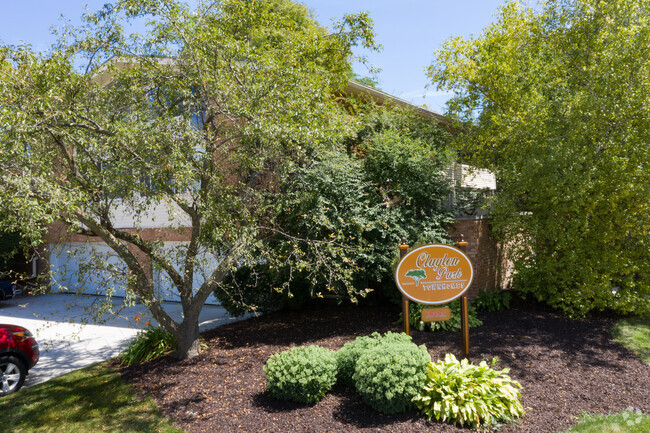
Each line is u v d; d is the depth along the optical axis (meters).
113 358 8.77
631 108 9.15
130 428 5.72
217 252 8.47
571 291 10.05
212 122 8.25
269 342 9.08
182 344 8.23
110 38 7.68
